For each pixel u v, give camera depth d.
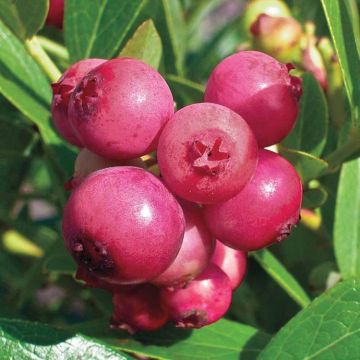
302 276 0.22
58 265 0.19
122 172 0.13
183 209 0.14
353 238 0.19
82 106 0.13
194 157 0.13
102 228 0.13
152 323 0.16
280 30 0.20
